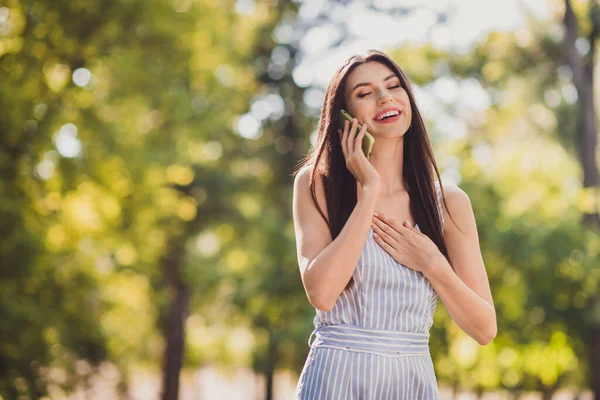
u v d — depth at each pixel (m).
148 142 15.83
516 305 15.25
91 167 13.55
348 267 2.49
